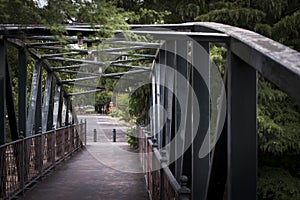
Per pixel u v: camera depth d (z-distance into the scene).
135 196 6.09
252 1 7.01
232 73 2.50
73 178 7.54
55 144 9.04
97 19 3.02
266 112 6.70
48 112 9.23
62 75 12.45
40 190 6.47
